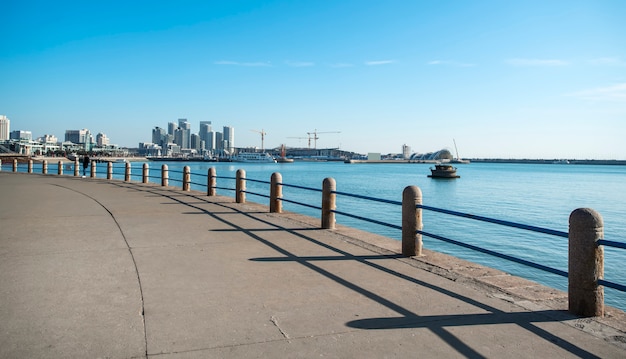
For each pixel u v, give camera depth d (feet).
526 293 18.11
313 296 17.20
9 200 51.19
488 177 417.69
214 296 16.90
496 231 97.66
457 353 12.31
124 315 14.64
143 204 48.32
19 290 17.07
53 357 11.43
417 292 18.03
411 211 24.64
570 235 15.99
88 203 48.55
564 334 13.87
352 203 154.71
